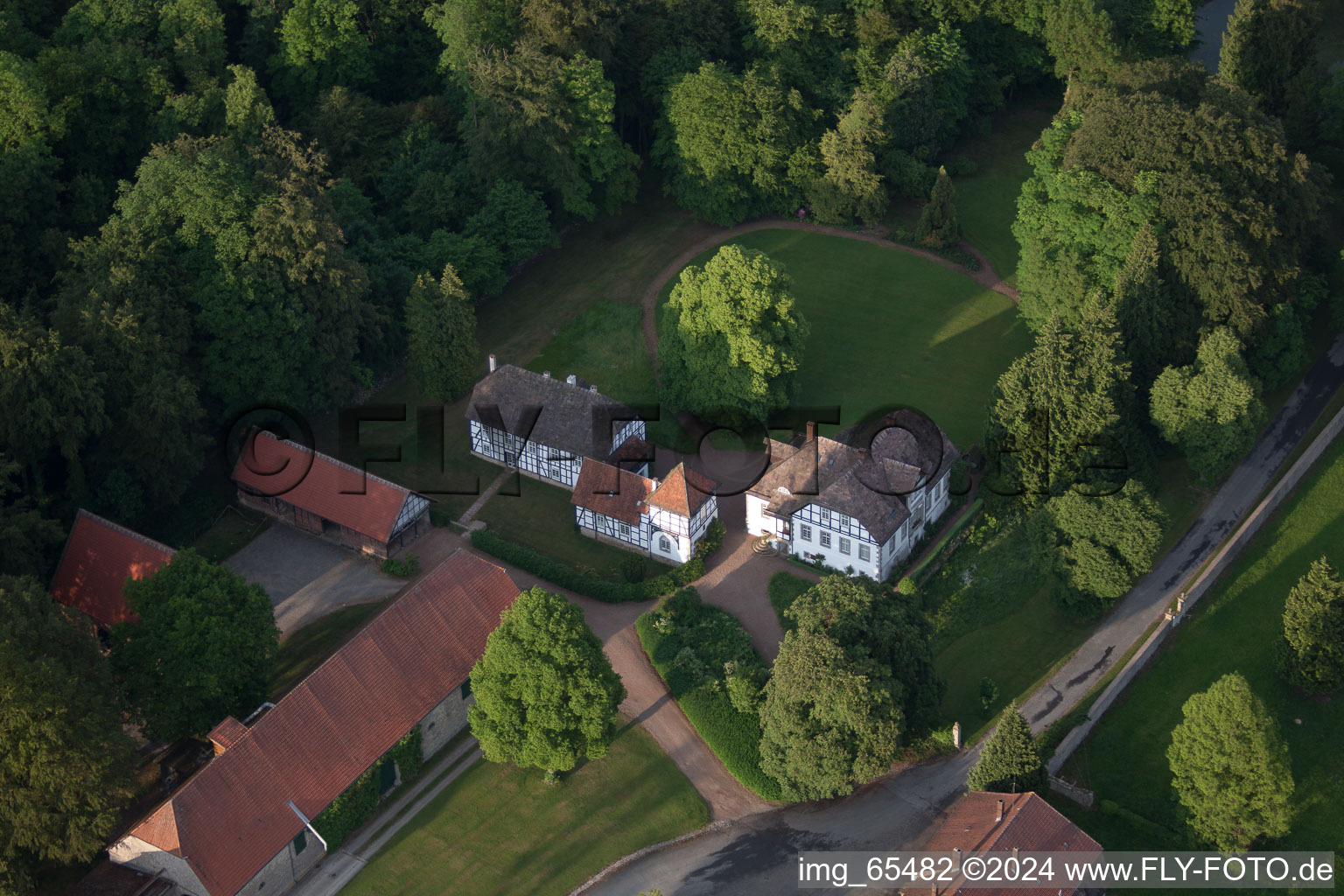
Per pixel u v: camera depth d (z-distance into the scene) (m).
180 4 119.75
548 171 123.38
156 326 96.12
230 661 81.25
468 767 85.00
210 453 106.56
